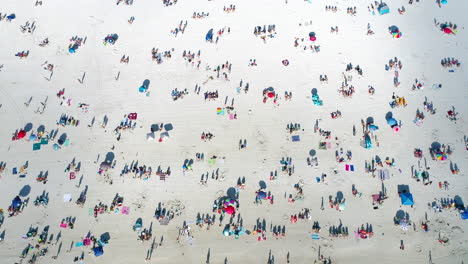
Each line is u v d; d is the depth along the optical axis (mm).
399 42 40562
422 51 39906
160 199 34594
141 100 39156
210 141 36844
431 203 33125
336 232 32812
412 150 35188
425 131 35906
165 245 33000
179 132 37375
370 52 40281
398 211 33062
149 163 36062
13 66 41375
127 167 35906
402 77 38562
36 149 36781
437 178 33969
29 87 40062
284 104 38156
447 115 36469
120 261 32594
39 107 38875
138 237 33219
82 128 37781
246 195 34469
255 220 33531
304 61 40406
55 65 41375
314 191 34281
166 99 39094
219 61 40969
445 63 39062
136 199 34656
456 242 31828
